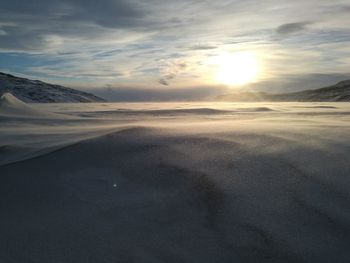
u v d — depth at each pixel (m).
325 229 4.41
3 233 4.73
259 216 4.79
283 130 8.05
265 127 8.71
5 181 6.45
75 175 6.48
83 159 7.13
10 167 7.05
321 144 6.75
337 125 9.09
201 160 6.48
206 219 4.89
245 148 6.81
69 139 9.73
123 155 7.09
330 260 3.94
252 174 5.78
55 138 10.84
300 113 25.70
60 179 6.36
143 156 6.95
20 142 10.40
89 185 6.08
